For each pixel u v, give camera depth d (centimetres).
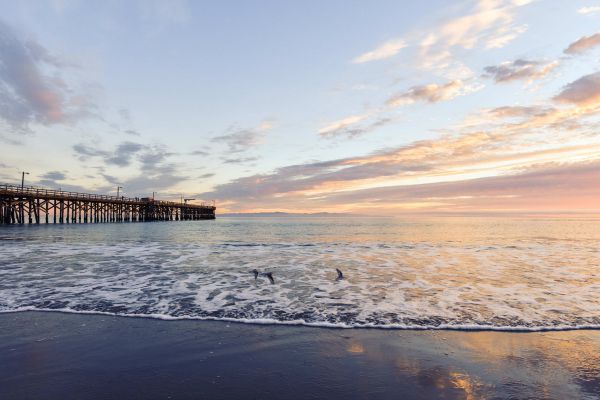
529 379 396
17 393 360
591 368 424
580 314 635
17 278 949
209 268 1134
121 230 3444
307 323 588
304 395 360
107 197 5162
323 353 467
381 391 369
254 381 390
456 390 372
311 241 2402
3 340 505
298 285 881
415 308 674
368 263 1276
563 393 367
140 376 400
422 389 374
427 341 510
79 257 1365
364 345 495
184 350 475
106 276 984
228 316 624
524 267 1187
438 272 1080
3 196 3606
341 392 367
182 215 8781
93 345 489
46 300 722
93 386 376
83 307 674
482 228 4769
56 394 359
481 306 687
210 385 380
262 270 1105
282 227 5162
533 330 554
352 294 786
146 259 1335
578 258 1449
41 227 3600
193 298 748
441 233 3559
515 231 3997
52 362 434
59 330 549
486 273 1063
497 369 421
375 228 4769
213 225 6041
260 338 521
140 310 658
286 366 428
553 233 3581
